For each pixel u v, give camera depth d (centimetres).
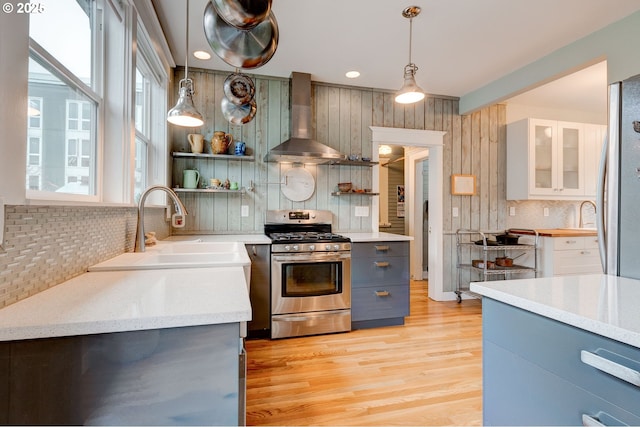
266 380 205
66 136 131
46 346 74
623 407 68
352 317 293
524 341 93
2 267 82
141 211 184
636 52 222
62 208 112
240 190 310
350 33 249
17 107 85
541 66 290
